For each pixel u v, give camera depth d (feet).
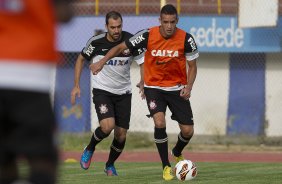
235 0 162.50
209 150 155.33
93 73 87.35
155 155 142.20
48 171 30.63
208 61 165.07
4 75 30.48
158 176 96.27
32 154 30.19
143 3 161.07
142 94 94.48
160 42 88.99
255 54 166.09
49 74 31.42
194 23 158.92
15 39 30.91
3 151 30.45
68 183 87.30
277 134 165.78
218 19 159.33
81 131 163.73
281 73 167.02
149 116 91.25
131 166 115.96
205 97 165.17
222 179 92.12
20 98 30.50
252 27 155.84
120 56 92.38
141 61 92.99
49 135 30.66
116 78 93.25
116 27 91.66
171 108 92.02
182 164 89.61
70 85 163.43
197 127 164.76
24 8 30.96
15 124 30.45
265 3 155.12
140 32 89.66
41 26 31.24
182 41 89.04
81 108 164.14
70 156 138.21
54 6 32.07
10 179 31.63
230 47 159.84
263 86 167.32
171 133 163.12
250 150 156.25
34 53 30.91
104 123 92.48
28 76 30.71
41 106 30.71
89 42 94.02
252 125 166.91
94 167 113.19
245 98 167.53
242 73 166.81
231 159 135.13
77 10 157.48
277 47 159.84
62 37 156.76
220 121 165.37
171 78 90.38
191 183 86.33
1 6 30.78
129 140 156.56
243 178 93.86
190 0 162.20
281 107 167.32
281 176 97.66
